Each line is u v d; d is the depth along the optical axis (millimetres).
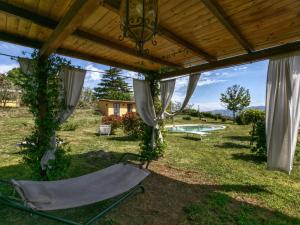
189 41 3613
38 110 3861
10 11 2543
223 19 2621
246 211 3330
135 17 1672
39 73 3811
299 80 3561
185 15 2752
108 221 2994
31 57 3738
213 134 12391
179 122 21297
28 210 2150
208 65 4633
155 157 6250
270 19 2766
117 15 2746
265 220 3064
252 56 3850
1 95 17141
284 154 3656
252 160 6480
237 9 2520
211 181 4660
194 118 25344
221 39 3537
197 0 2418
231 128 15891
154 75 5930
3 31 3281
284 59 3605
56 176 3963
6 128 11250
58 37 2793
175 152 7418
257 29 3061
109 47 3676
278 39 3428
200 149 8039
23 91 3785
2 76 17047
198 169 5527
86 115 19797
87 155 6574
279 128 3703
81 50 4160
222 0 2328
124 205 3484
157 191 4062
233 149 8070
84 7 1990
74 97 4242
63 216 3100
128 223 2973
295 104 3605
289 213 3316
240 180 4723
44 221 2969
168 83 5836
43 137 3908
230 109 25516
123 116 10656
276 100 3707
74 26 2412
